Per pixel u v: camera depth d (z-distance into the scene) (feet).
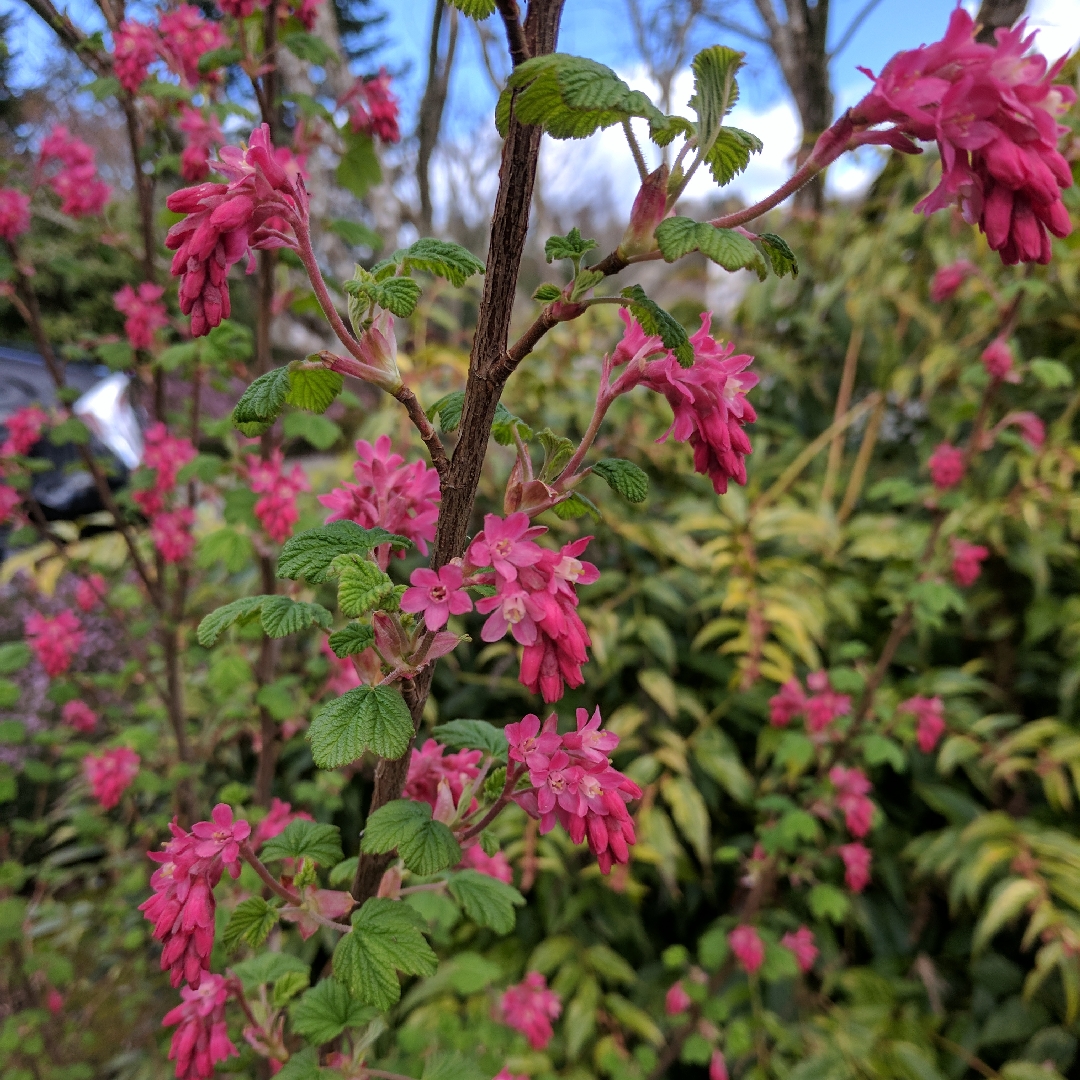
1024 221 0.43
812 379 1.89
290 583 1.16
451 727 0.63
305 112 1.03
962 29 0.42
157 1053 1.24
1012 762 1.30
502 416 0.56
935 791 1.37
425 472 0.59
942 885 1.36
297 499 1.16
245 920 0.52
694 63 0.42
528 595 0.46
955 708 1.40
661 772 1.43
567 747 0.51
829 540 1.56
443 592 0.47
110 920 1.39
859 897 1.35
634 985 1.34
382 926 0.50
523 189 0.46
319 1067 0.56
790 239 2.05
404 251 0.53
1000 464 1.53
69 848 1.72
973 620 1.55
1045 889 1.16
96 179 1.15
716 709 1.49
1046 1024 1.15
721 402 0.50
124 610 1.48
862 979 1.26
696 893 1.39
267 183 0.46
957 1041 1.18
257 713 1.20
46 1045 1.23
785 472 1.79
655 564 1.65
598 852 0.50
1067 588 1.52
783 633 1.41
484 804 0.56
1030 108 0.42
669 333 0.45
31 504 1.26
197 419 1.28
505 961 1.31
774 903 1.37
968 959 1.29
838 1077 1.10
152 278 1.20
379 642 0.49
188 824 1.29
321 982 0.58
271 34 0.95
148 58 0.98
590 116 0.43
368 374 0.48
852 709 1.22
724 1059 1.17
